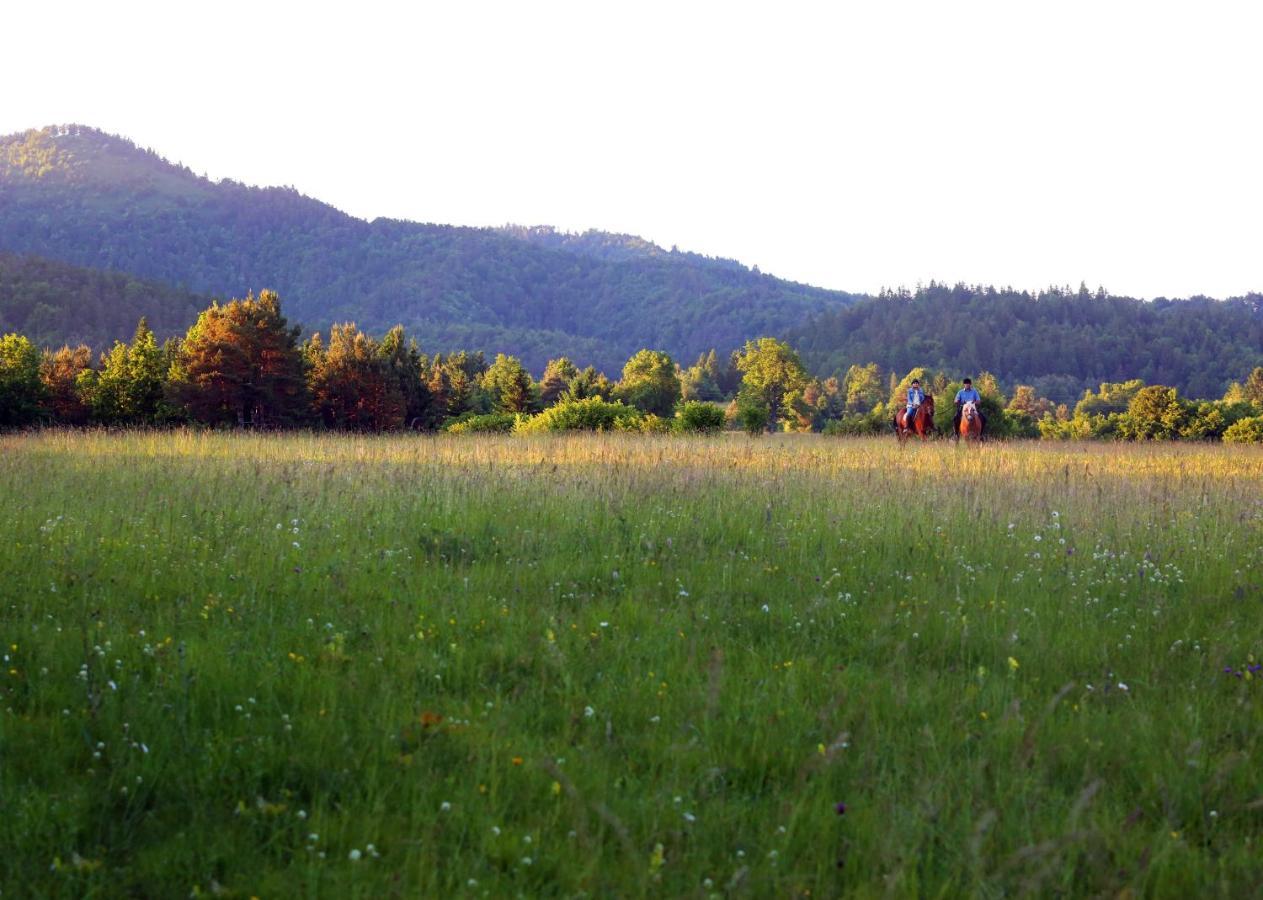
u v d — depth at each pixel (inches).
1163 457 860.0
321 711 185.2
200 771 160.1
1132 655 239.1
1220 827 157.5
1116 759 177.2
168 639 218.2
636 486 462.0
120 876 135.2
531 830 148.3
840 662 227.6
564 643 231.0
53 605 250.1
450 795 157.1
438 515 386.0
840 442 1072.8
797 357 4175.7
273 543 322.3
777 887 134.3
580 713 191.8
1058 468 660.7
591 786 161.5
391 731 177.2
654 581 295.6
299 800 157.8
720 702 195.3
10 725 175.6
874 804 157.2
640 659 224.8
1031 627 256.2
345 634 232.8
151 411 1945.1
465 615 251.6
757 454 739.4
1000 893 131.8
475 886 132.1
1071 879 139.3
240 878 134.3
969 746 181.8
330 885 133.4
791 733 184.9
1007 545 354.6
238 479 473.7
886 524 385.1
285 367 2046.0
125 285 7741.1
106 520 355.9
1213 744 185.8
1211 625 263.0
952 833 147.2
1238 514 425.1
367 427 2353.6
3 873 134.8
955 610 270.1
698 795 161.8
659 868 138.0
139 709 181.2
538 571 303.6
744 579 300.4
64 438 891.4
